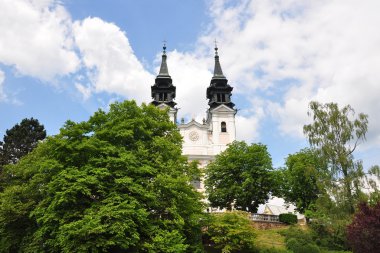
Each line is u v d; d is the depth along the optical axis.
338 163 39.69
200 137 76.06
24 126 54.88
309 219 48.16
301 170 52.97
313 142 41.47
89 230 22.70
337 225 36.53
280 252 36.91
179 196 27.81
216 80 81.06
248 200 52.41
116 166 26.31
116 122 29.75
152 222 27.00
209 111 79.06
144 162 28.31
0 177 38.31
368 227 27.81
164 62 83.50
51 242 25.23
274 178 52.66
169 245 25.53
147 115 32.84
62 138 28.02
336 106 42.81
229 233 35.50
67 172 25.77
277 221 48.22
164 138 31.09
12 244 29.69
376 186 37.38
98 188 25.64
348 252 36.66
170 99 79.25
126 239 23.95
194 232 31.42
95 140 27.09
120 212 23.48
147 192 26.16
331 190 38.59
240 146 57.56
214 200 53.97
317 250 37.22
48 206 25.91
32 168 30.95
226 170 54.50
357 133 40.47
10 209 29.27
